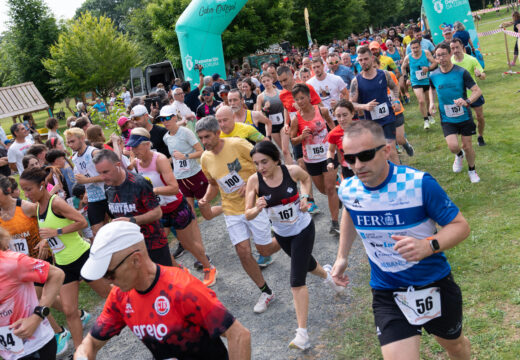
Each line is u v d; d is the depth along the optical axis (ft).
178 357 7.53
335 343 13.05
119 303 7.54
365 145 7.87
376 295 9.08
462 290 13.75
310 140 19.77
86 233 22.06
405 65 41.14
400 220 8.25
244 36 79.51
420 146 29.32
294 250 13.23
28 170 14.16
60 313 18.47
